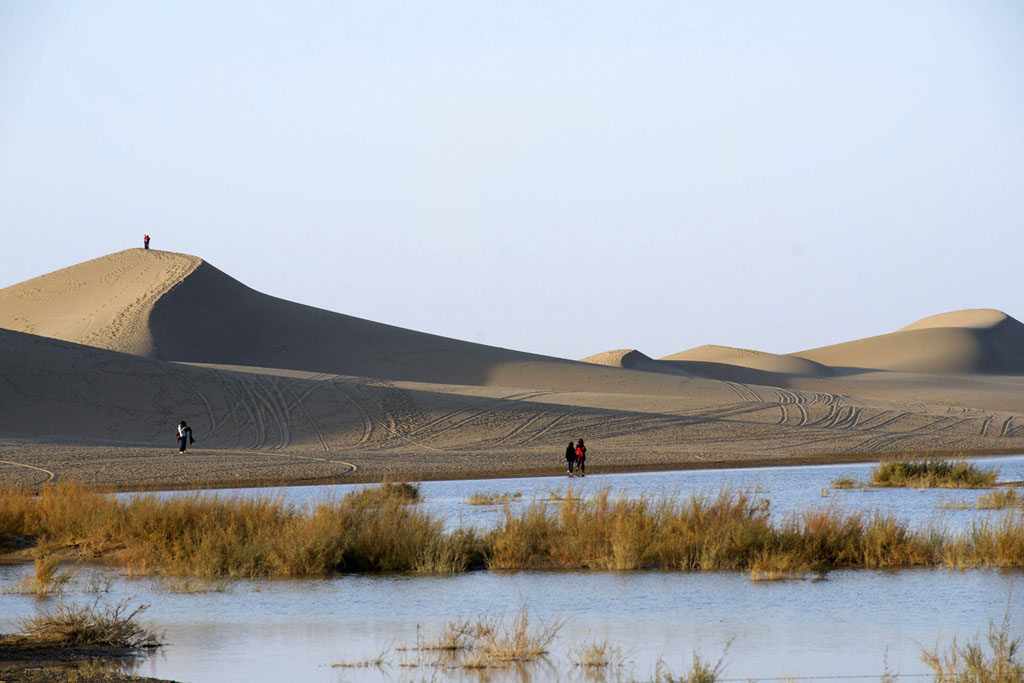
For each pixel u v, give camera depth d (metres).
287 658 39.72
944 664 37.34
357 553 62.69
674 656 39.22
